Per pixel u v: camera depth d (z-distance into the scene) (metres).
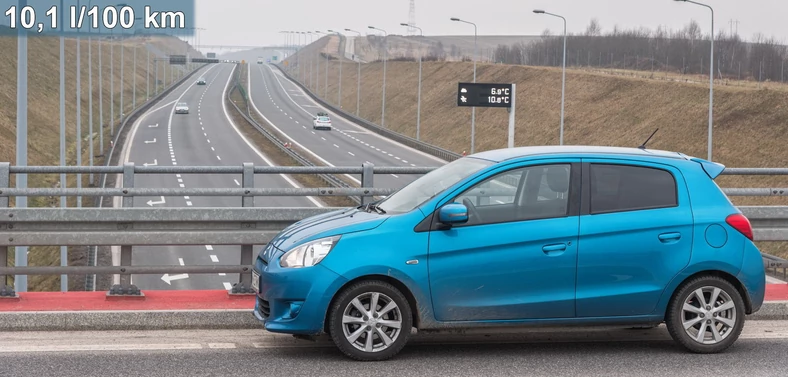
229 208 8.13
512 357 6.57
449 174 6.91
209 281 24.14
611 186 6.66
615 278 6.57
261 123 92.44
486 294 6.44
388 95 120.50
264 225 8.24
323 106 126.25
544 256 6.48
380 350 6.36
